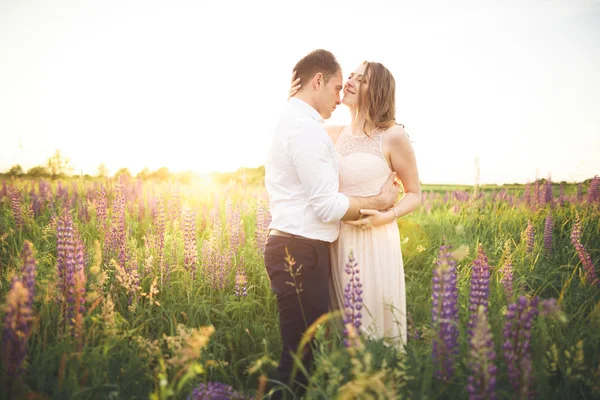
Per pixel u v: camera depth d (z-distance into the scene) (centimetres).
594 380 225
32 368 235
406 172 328
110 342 257
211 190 802
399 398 199
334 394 210
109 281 363
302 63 288
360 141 329
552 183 737
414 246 581
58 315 274
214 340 308
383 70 325
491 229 630
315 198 263
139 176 867
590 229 548
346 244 316
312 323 270
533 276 430
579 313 306
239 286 369
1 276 353
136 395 239
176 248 439
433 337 226
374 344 242
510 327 213
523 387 192
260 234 482
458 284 384
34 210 643
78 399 211
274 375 285
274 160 282
